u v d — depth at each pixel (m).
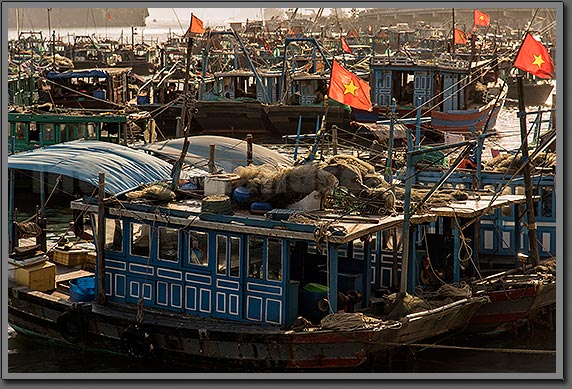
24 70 74.19
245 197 24.31
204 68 70.50
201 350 23.33
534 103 86.62
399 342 23.17
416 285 26.17
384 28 166.50
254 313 23.39
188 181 26.72
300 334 22.28
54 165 31.92
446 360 25.59
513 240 30.72
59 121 50.00
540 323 28.11
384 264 26.67
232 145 39.97
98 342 25.08
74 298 25.97
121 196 25.66
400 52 91.00
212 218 23.59
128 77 78.44
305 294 23.58
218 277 23.80
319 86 66.38
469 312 24.86
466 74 63.94
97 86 66.44
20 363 25.16
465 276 28.27
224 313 23.80
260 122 65.00
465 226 26.67
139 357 24.06
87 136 50.34
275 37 138.62
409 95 64.88
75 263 29.12
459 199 28.02
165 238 24.56
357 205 24.17
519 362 25.59
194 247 24.11
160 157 38.94
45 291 26.98
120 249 25.36
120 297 25.47
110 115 50.56
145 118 56.12
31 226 29.56
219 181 24.61
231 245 23.53
